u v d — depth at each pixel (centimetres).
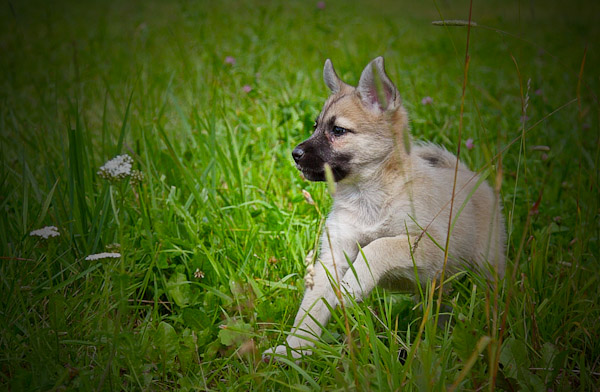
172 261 372
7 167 418
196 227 395
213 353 294
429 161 401
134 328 318
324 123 378
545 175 515
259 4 1383
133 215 417
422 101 654
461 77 788
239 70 777
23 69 826
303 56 911
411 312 337
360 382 248
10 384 255
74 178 379
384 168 360
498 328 290
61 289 322
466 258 360
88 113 660
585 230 378
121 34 1057
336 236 361
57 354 270
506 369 258
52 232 302
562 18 1307
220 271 353
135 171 328
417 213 343
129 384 270
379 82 277
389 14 1363
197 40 957
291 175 503
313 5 1419
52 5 1338
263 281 356
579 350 291
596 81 777
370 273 320
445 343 270
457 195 360
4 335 279
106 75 794
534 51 999
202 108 639
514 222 441
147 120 577
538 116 614
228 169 482
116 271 331
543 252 365
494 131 600
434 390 238
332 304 327
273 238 407
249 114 646
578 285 341
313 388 260
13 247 343
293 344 305
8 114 600
